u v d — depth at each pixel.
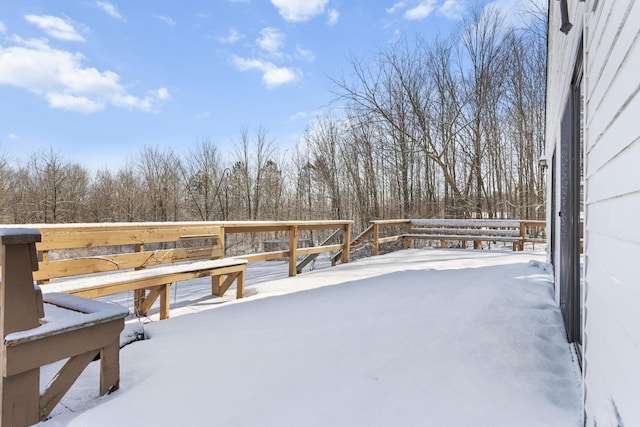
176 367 2.08
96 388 1.85
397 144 13.95
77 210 20.52
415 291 3.61
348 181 16.88
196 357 2.21
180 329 2.75
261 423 1.53
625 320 1.03
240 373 1.99
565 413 1.62
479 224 8.46
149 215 21.11
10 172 19.28
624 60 1.08
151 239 3.44
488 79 13.20
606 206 1.27
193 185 21.16
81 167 21.53
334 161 17.50
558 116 3.37
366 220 15.34
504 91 13.70
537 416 1.59
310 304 3.40
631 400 0.97
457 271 4.84
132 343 2.46
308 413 1.60
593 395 1.39
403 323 2.71
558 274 3.08
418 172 14.20
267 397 1.74
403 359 2.14
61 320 1.68
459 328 2.56
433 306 3.05
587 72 1.61
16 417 1.50
